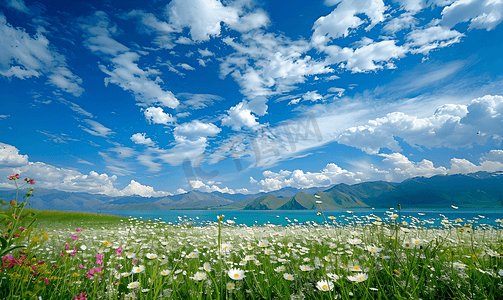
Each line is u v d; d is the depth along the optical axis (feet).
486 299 6.16
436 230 20.02
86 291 7.55
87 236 18.93
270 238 19.51
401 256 8.40
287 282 7.86
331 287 6.37
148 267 9.57
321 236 19.27
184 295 7.19
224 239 19.31
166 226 35.17
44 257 10.44
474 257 9.23
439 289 6.84
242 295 6.93
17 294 6.47
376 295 6.73
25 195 7.14
